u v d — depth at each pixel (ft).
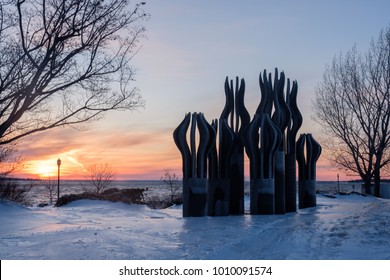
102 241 32.89
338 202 84.43
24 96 55.36
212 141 56.29
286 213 62.39
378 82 113.91
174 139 56.80
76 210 59.98
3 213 49.24
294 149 66.49
